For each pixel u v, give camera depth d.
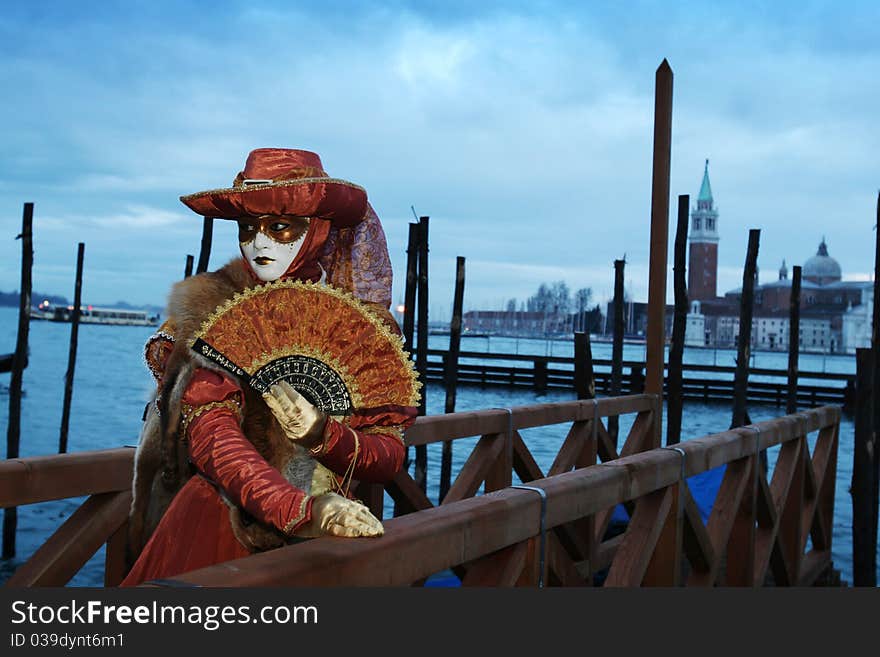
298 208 1.85
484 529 2.14
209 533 1.82
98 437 24.42
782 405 36.69
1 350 72.12
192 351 1.79
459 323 19.56
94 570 9.24
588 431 5.47
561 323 178.88
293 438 1.72
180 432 1.82
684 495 3.54
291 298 1.84
